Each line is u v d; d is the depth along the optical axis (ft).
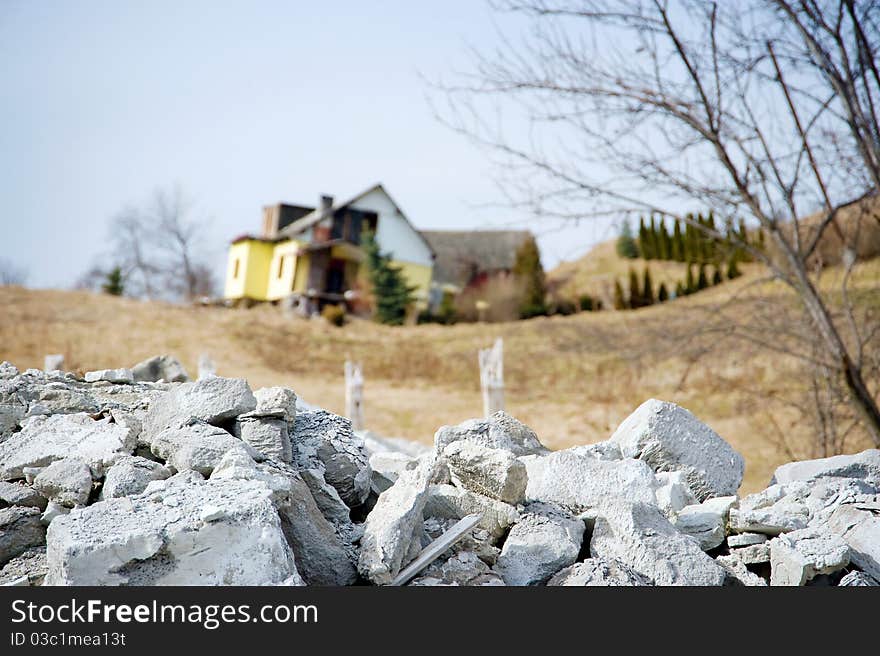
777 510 20.57
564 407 103.96
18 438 18.35
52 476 16.70
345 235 209.97
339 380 137.69
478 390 130.93
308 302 199.21
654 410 22.47
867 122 38.34
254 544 13.92
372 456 24.84
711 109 39.52
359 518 19.88
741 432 69.10
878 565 17.98
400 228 215.92
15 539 15.93
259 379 133.49
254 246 216.33
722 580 17.42
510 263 238.27
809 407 48.26
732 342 48.85
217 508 13.85
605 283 199.62
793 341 49.29
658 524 18.15
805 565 17.20
